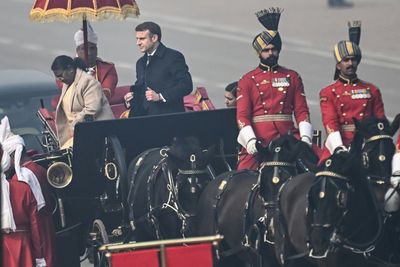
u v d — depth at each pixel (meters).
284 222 37.28
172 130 45.62
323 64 106.81
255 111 44.19
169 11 136.38
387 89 96.31
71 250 45.72
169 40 121.12
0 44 125.88
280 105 43.94
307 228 35.16
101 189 45.44
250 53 114.25
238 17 130.38
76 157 44.47
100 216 45.72
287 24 123.44
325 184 34.84
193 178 40.59
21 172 42.94
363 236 35.97
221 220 40.38
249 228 38.75
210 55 113.94
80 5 48.12
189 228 40.75
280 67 44.41
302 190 36.84
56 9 48.19
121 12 48.38
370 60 106.81
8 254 42.78
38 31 132.38
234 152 46.50
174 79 48.97
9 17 140.88
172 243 36.72
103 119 47.00
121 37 124.00
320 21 123.75
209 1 141.50
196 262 36.81
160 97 48.47
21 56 119.38
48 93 60.44
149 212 42.66
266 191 37.94
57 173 44.19
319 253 34.84
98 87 47.31
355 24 43.00
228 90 50.16
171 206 41.72
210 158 40.91
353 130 41.72
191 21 129.88
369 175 37.47
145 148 45.84
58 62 47.09
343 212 34.75
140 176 44.34
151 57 49.25
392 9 127.94
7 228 42.53
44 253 43.41
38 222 43.06
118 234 44.97
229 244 40.41
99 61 52.06
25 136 56.69
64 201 44.97
